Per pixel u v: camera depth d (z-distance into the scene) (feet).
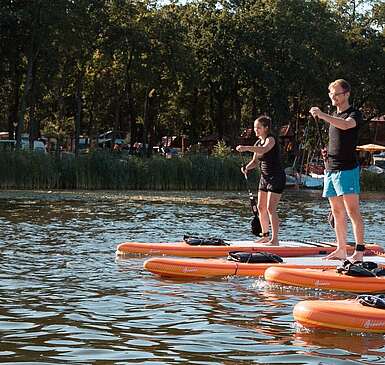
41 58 147.74
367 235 61.93
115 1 156.25
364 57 181.68
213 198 105.19
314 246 44.78
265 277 35.88
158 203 92.53
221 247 44.09
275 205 44.57
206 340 25.34
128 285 35.24
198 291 34.06
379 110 187.62
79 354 23.32
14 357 22.81
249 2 181.57
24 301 31.09
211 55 172.96
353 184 37.04
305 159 177.06
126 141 200.44
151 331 26.45
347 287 34.45
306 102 184.85
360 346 24.95
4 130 198.39
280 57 172.96
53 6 139.13
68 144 181.47
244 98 185.78
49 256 43.96
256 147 43.68
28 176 113.50
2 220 65.10
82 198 96.84
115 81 170.09
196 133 189.47
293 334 26.35
